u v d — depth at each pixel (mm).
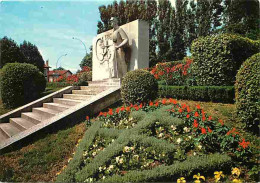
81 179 3270
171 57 20906
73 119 6074
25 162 4238
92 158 3938
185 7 20406
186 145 3578
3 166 4105
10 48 18469
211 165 2994
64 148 4691
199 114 4336
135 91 5918
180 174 2967
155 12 22016
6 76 10156
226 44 6016
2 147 4828
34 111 8586
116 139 4234
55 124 5703
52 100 9406
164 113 4707
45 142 5039
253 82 4055
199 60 6785
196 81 7164
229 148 3299
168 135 4184
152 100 5992
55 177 3717
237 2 16016
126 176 3041
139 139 3850
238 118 4492
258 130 4062
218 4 17766
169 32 21391
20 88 10250
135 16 20062
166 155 3365
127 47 9109
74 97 8766
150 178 2924
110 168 3385
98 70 11156
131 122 5043
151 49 22219
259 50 6941
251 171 2898
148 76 6070
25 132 5539
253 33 14250
